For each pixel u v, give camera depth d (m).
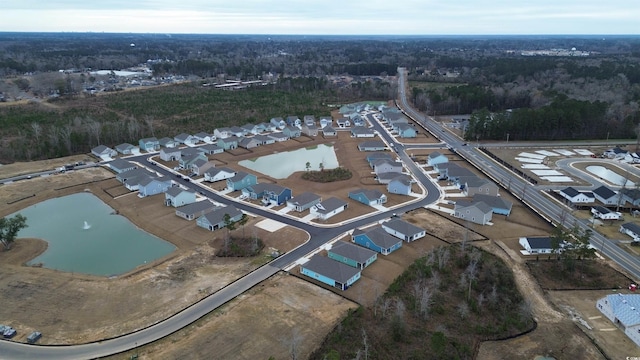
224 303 54.84
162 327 50.41
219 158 123.06
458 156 123.19
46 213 86.62
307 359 44.62
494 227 78.62
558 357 47.97
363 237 70.81
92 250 71.94
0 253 70.12
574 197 89.69
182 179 104.00
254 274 62.28
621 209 86.06
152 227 79.94
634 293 59.09
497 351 48.72
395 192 95.62
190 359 44.97
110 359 45.47
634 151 127.38
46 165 112.94
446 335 49.72
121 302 55.78
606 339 50.75
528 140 141.75
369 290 58.12
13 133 133.88
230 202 90.31
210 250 70.31
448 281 60.44
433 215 83.62
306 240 73.06
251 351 45.94
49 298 56.69
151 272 63.22
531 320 53.56
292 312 52.72
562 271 64.00
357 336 47.91
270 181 103.44
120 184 101.25
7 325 51.03
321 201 88.31
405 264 65.50
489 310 55.22
